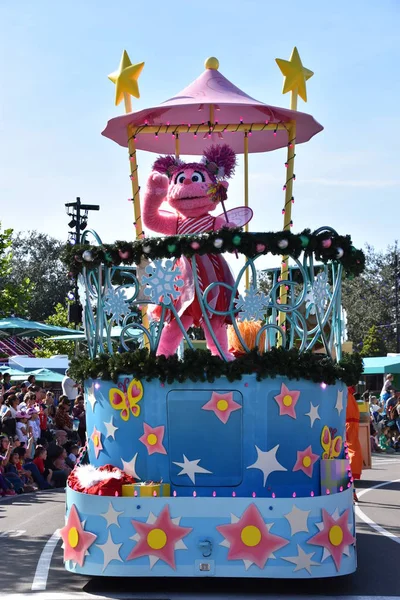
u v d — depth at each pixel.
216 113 9.92
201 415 7.08
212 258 8.01
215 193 8.45
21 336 24.20
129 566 6.77
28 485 15.03
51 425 18.61
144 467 7.14
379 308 52.09
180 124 10.16
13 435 15.15
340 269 7.73
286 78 9.27
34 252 72.88
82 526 6.94
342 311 8.40
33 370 26.91
